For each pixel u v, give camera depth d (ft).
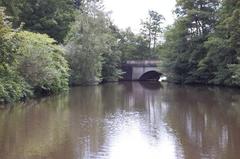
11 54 104.78
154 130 70.74
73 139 63.00
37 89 125.39
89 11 195.00
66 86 148.87
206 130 70.69
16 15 176.14
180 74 219.82
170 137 64.90
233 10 163.63
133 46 306.76
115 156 53.36
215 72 188.24
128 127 73.51
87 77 192.95
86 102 114.93
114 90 168.96
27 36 124.06
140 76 288.51
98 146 58.59
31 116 84.74
